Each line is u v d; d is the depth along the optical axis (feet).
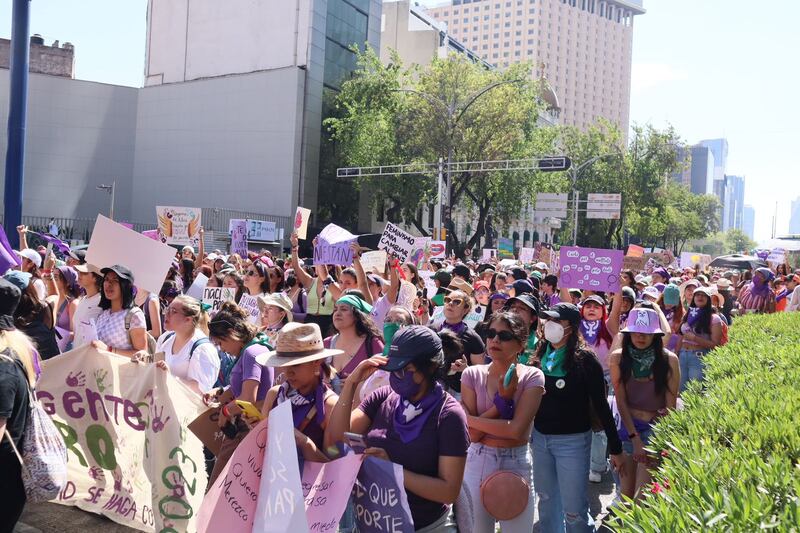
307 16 160.45
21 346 13.23
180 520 16.67
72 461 18.21
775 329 34.96
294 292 36.40
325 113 165.27
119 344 21.75
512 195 154.71
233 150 166.50
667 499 10.57
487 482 15.02
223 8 171.83
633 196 204.95
